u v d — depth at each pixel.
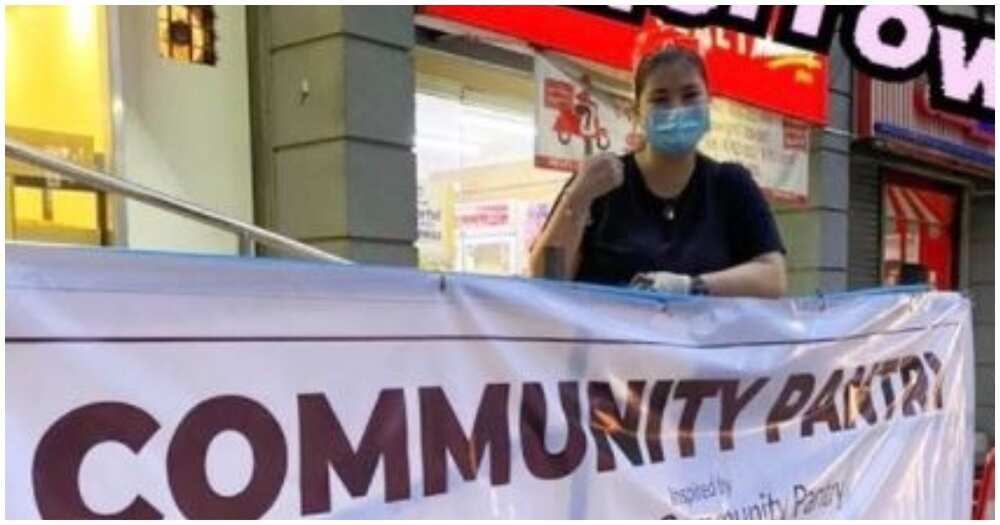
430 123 6.88
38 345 1.52
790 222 8.94
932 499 3.30
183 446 1.67
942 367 3.43
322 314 1.84
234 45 5.80
